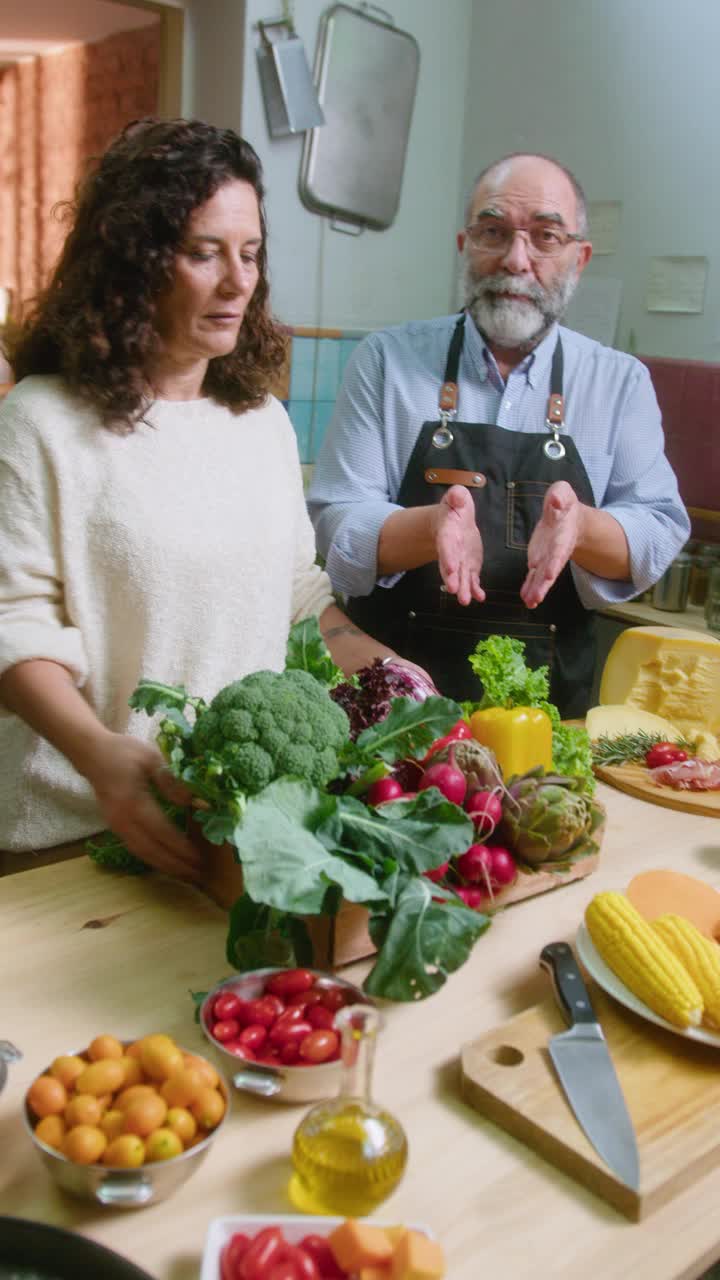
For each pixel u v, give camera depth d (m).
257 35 3.20
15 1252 0.72
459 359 2.24
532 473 2.19
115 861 1.32
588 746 1.60
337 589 2.21
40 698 1.32
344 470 2.26
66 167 5.51
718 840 1.52
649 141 3.21
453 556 1.77
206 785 1.10
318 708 1.13
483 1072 0.97
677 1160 0.89
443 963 1.01
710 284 3.11
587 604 2.23
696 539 3.11
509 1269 0.80
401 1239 0.73
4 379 4.46
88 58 5.19
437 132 3.70
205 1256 0.75
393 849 1.08
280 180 3.34
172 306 1.44
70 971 1.12
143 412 1.48
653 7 3.16
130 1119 0.80
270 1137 0.91
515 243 2.08
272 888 1.00
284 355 1.67
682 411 3.07
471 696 2.22
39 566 1.44
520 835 1.27
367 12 3.39
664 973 1.05
